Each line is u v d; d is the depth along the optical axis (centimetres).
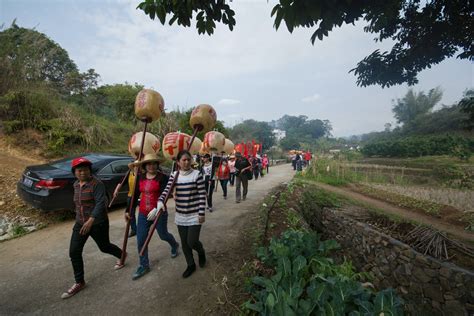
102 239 287
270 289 232
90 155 588
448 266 337
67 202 471
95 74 1619
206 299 260
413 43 393
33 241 414
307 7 220
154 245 398
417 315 370
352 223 538
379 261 448
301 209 618
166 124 1244
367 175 1258
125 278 301
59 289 281
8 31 903
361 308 219
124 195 590
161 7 280
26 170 502
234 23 317
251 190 939
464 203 651
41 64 954
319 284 238
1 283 293
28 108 866
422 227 455
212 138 507
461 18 340
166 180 323
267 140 5078
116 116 1516
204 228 479
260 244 369
